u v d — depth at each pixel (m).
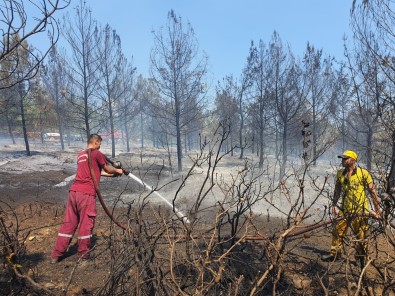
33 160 17.64
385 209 2.77
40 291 3.16
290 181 9.11
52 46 2.81
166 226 2.85
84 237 4.13
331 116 13.92
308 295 3.21
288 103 14.27
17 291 3.03
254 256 3.95
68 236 4.12
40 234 5.03
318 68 16.64
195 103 16.75
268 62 16.02
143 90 24.62
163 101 17.06
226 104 21.58
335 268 3.87
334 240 4.06
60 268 3.91
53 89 24.31
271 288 3.26
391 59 6.75
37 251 4.41
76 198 4.18
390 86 6.87
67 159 17.45
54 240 4.82
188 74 16.14
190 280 3.15
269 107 16.75
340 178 4.20
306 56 16.70
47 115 26.95
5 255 2.96
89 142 4.48
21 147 29.00
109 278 2.83
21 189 9.15
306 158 3.18
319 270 3.80
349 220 3.07
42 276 3.67
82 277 3.67
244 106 22.16
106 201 7.77
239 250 4.07
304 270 3.72
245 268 3.54
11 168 13.92
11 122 27.41
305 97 14.66
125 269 2.82
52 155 20.59
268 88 16.45
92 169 4.23
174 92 16.05
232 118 22.27
